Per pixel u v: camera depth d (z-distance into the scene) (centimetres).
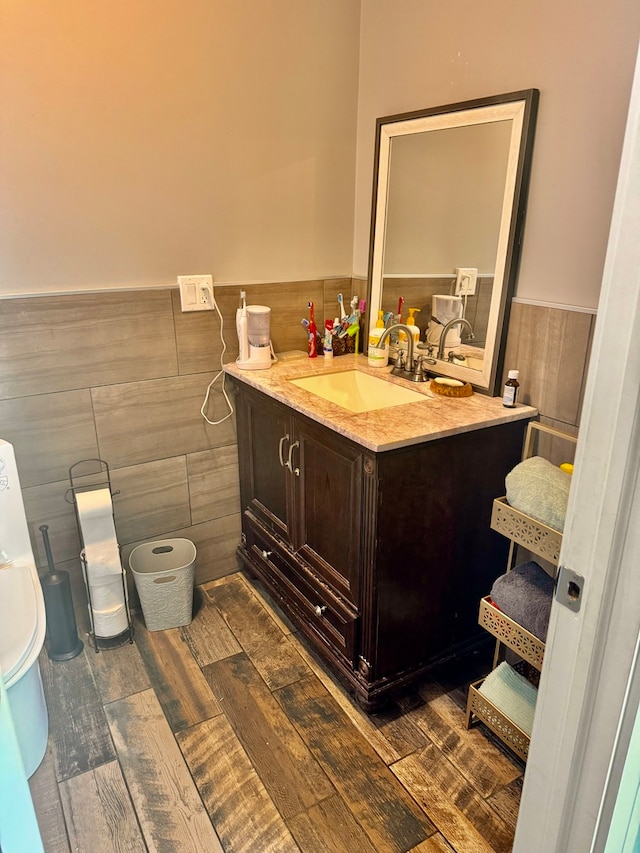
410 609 171
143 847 137
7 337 176
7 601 155
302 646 202
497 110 162
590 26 140
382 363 212
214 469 227
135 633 207
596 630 71
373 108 212
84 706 176
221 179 199
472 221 176
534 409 171
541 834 87
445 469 162
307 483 184
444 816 145
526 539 146
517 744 150
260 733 168
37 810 145
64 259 180
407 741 165
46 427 190
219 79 189
